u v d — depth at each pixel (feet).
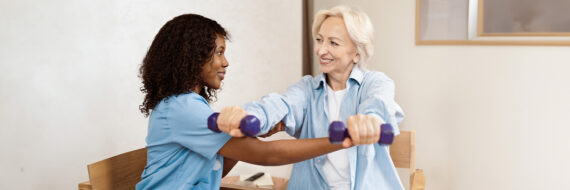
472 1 9.00
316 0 11.06
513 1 8.61
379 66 10.39
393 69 10.21
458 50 9.33
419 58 9.82
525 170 8.86
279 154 4.35
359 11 5.17
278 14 10.16
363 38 5.02
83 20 7.30
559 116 8.37
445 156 9.75
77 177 7.40
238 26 9.61
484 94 9.12
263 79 10.11
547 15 8.29
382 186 5.13
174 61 4.54
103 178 5.23
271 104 4.97
